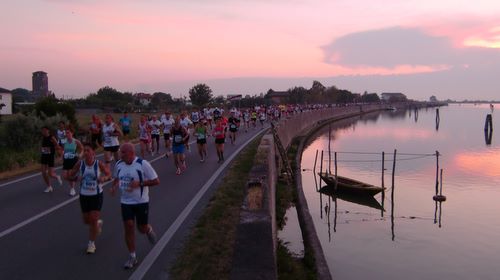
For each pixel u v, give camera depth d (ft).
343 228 65.57
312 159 138.51
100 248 28.30
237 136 112.98
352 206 79.30
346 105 479.82
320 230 64.34
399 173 114.83
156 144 85.35
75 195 43.37
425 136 234.79
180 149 55.31
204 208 38.32
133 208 25.09
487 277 48.91
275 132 87.10
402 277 48.21
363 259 53.11
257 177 31.83
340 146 181.37
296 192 70.74
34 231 31.73
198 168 60.08
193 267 25.27
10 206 38.88
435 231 65.21
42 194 43.91
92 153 27.48
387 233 63.72
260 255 18.83
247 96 394.32
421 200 85.46
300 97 484.74
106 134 56.34
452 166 128.26
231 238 30.32
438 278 48.39
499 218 73.10
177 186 47.70
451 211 77.25
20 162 66.39
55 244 28.99
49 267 25.09
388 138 220.43
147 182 25.12
